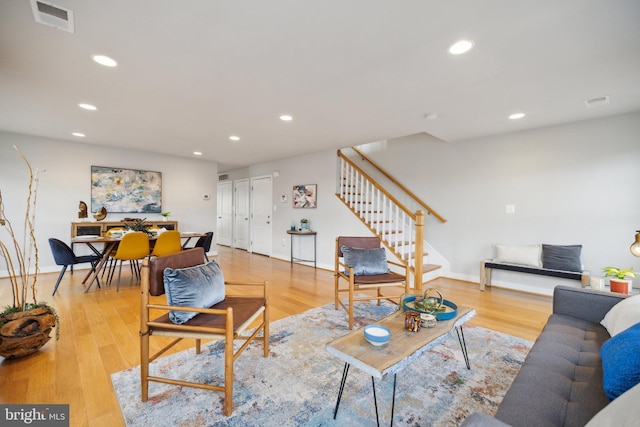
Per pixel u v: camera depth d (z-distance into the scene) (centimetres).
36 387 175
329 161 537
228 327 155
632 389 83
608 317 174
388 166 547
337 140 455
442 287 411
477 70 224
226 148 523
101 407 159
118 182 527
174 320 172
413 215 420
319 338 244
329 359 211
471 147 438
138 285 399
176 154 586
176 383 161
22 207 444
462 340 204
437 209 478
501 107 302
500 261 390
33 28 175
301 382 183
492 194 417
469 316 200
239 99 287
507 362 208
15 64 219
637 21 164
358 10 158
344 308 296
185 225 621
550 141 368
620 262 324
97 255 401
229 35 182
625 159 320
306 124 369
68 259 354
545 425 99
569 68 219
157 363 203
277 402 165
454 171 457
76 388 175
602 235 334
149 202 566
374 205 546
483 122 354
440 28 173
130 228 452
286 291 387
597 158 337
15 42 190
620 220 324
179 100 290
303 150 539
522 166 390
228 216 838
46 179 462
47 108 315
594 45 188
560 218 362
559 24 168
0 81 249
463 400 167
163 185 588
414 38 184
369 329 169
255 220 718
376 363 137
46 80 246
